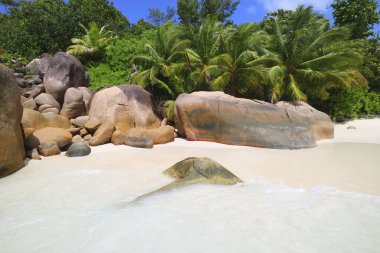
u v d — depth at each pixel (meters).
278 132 12.45
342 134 16.11
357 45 20.78
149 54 19.98
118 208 5.72
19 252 4.22
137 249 4.21
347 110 21.19
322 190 6.65
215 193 6.42
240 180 7.31
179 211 5.49
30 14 24.95
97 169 8.77
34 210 5.71
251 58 17.91
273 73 16.11
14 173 8.38
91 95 15.95
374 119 22.70
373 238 4.45
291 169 8.50
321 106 22.09
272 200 6.02
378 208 5.58
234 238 4.47
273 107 13.20
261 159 9.89
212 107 13.50
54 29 24.84
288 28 19.20
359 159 9.61
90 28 24.97
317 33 18.69
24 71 18.42
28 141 10.51
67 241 4.50
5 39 25.75
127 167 8.99
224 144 13.11
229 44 17.98
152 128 14.88
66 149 11.63
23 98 14.10
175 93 18.48
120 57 22.34
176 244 4.32
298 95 16.69
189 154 10.89
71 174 8.23
